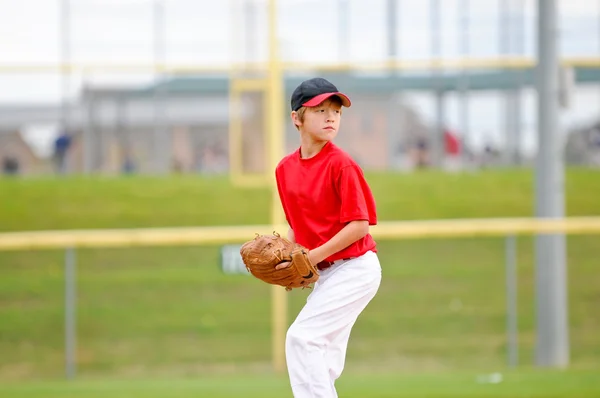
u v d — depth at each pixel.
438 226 31.16
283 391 26.77
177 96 61.53
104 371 34.12
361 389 26.95
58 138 61.41
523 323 39.25
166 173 62.16
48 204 56.69
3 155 63.00
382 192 56.72
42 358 36.28
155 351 36.47
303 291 39.75
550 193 32.25
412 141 60.91
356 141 60.16
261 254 14.49
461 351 35.84
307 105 14.40
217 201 57.06
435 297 42.22
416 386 27.47
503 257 47.25
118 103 61.81
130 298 42.81
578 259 47.75
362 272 14.71
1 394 27.05
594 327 39.31
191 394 26.52
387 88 59.34
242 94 60.09
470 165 60.94
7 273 46.09
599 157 64.31
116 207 56.00
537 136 32.59
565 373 30.02
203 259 47.69
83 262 47.53
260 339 37.59
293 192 14.88
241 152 60.56
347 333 14.98
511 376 29.50
